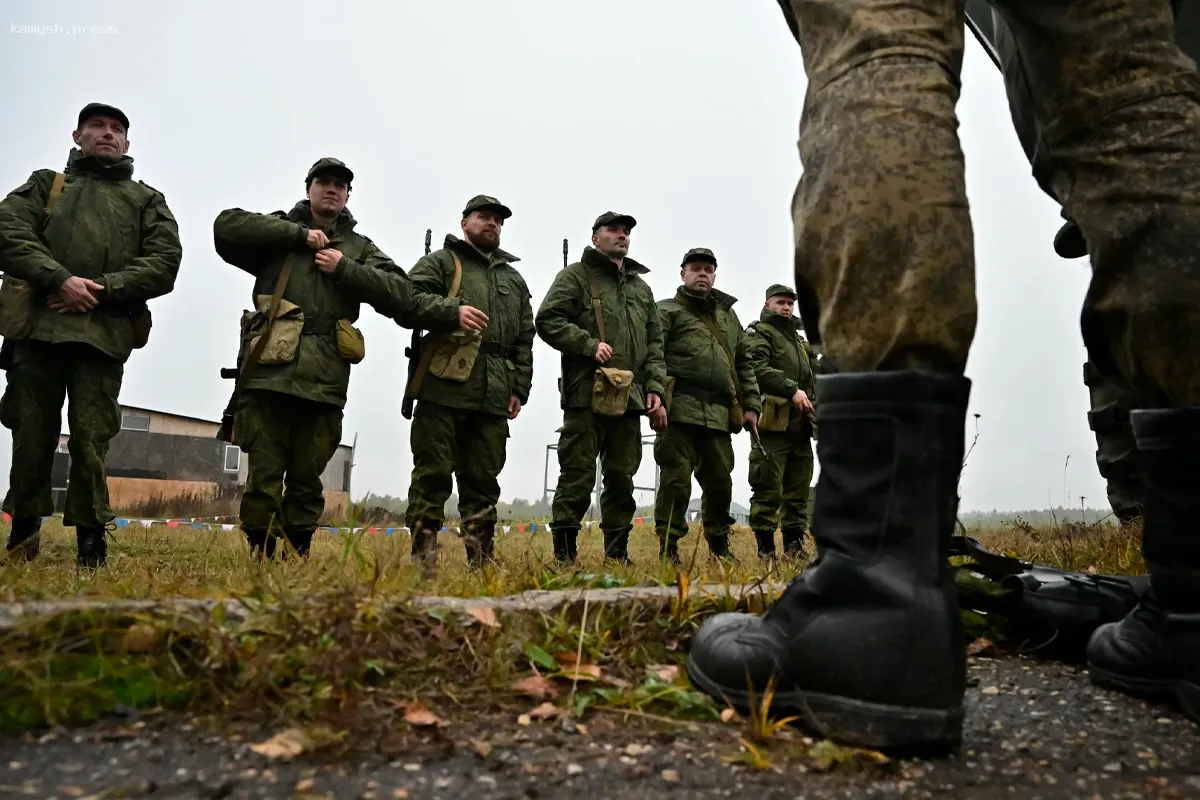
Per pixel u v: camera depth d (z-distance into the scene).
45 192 4.47
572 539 5.53
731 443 6.52
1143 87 1.45
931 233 1.23
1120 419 3.53
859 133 1.27
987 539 4.81
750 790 1.08
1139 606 1.61
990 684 1.71
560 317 5.59
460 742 1.22
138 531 9.88
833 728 1.25
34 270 4.21
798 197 1.36
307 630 1.40
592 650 1.65
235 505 22.02
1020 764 1.21
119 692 1.28
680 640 1.81
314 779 1.06
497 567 2.64
